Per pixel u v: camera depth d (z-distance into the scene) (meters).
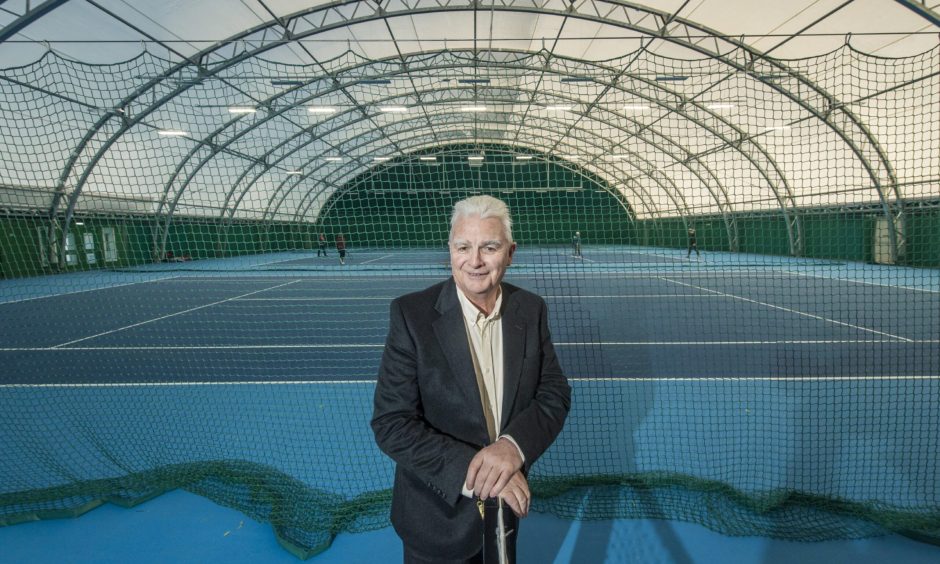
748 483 3.08
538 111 23.92
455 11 13.68
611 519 2.69
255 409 4.56
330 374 5.81
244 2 12.22
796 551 2.41
